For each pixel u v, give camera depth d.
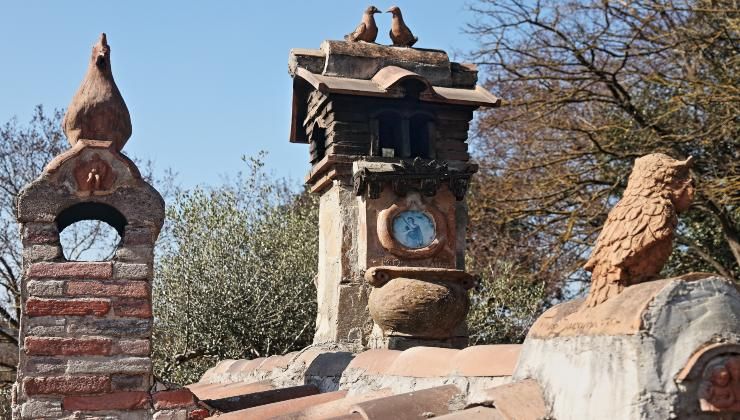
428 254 7.32
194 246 13.23
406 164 7.37
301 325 13.04
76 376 5.75
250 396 6.29
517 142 18.03
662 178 3.22
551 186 16.81
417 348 5.16
